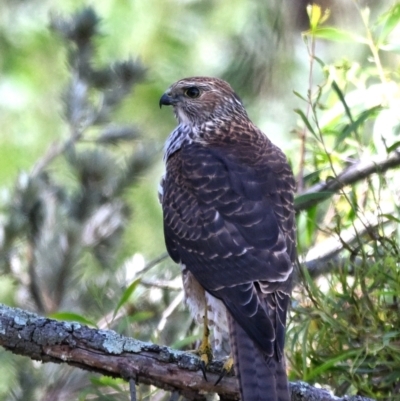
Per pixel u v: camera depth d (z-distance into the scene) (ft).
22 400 42.24
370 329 34.24
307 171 43.73
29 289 43.32
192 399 31.86
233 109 38.91
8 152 54.13
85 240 44.06
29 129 54.65
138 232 51.78
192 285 34.83
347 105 38.22
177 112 39.22
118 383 36.27
